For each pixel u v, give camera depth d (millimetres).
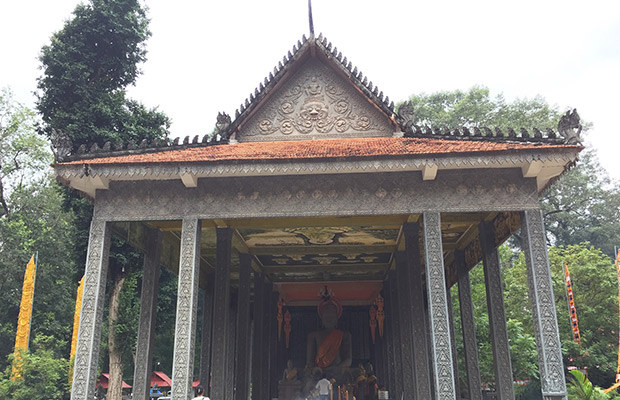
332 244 19656
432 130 14219
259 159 11805
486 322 26609
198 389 11844
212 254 20375
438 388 10852
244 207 12531
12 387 23109
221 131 15125
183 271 12078
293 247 19891
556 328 11086
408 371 16375
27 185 41531
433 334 11258
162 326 29781
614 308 29250
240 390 16406
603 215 50500
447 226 16547
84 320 11836
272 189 12664
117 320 25250
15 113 39156
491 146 11977
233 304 27359
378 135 15258
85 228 24734
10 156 39000
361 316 28219
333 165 11797
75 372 11422
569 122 11586
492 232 15281
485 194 12203
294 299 28703
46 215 42031
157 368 46875
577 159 11359
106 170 12008
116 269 25781
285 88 15969
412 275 14609
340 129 15430
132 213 12633
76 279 28266
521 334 27297
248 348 17156
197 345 43125
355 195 12461
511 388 13617
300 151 12867
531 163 11508
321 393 19953
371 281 26734
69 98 25453
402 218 15031
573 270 30875
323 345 25016
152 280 14906
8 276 35562
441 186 12359
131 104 27281
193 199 12688
